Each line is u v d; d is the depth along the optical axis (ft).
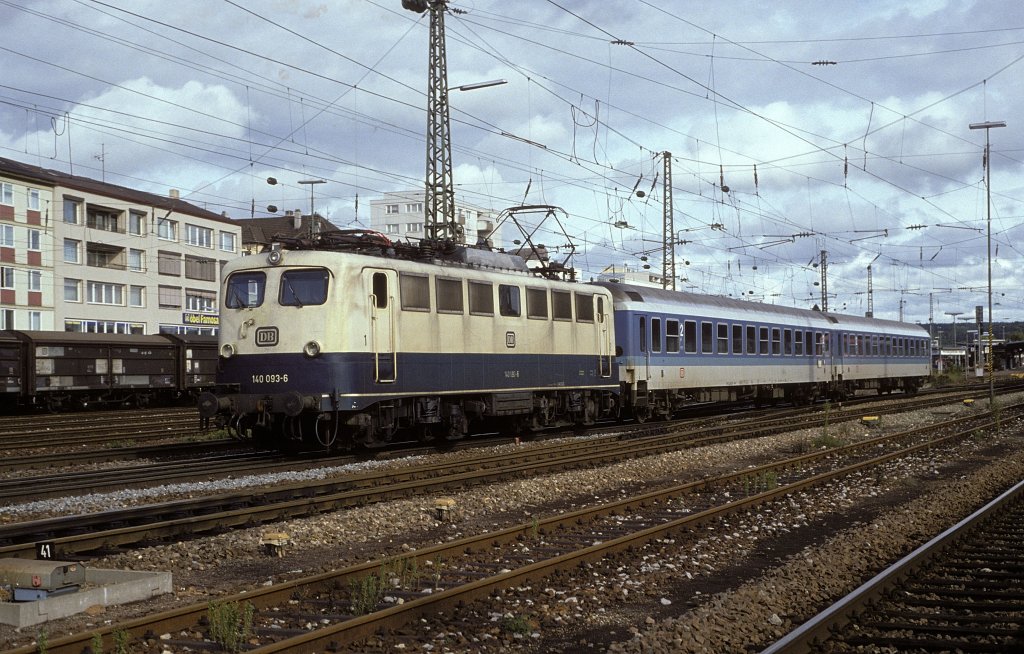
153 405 155.33
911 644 21.68
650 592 27.37
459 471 53.21
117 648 20.84
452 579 28.43
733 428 81.30
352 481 46.24
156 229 229.04
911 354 163.94
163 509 37.35
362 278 56.80
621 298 87.30
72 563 25.48
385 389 57.93
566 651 22.30
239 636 21.75
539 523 35.96
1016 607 24.53
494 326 67.21
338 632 21.65
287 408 55.01
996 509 39.27
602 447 66.33
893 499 46.39
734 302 108.99
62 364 133.80
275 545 32.40
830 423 91.25
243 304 57.88
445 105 93.66
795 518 40.29
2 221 189.67
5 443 73.92
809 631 21.56
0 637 22.62
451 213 93.04
